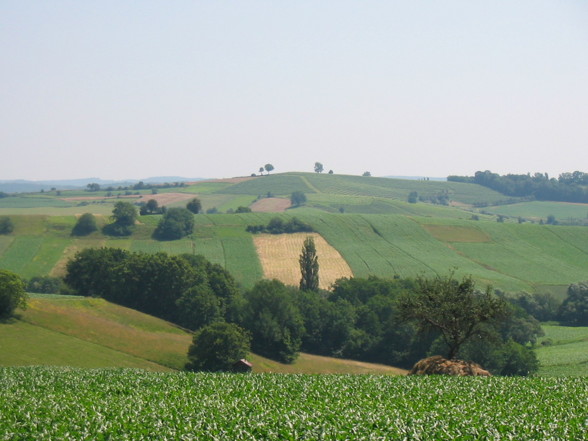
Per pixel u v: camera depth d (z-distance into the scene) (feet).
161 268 377.71
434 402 110.63
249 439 83.97
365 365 334.03
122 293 377.91
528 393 122.31
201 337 275.39
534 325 358.64
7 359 228.22
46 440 83.35
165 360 278.05
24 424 90.33
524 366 281.13
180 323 356.18
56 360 240.53
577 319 426.51
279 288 358.43
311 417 94.12
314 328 360.28
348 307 372.99
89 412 98.02
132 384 136.36
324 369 314.76
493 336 185.06
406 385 133.18
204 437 85.35
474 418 94.99
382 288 410.72
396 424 89.76
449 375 158.51
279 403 108.58
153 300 377.71
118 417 94.73
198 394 119.03
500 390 126.72
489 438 83.87
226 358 271.49
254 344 334.44
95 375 151.53
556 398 115.96
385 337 348.59
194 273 383.04
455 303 183.62
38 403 106.22
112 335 295.48
